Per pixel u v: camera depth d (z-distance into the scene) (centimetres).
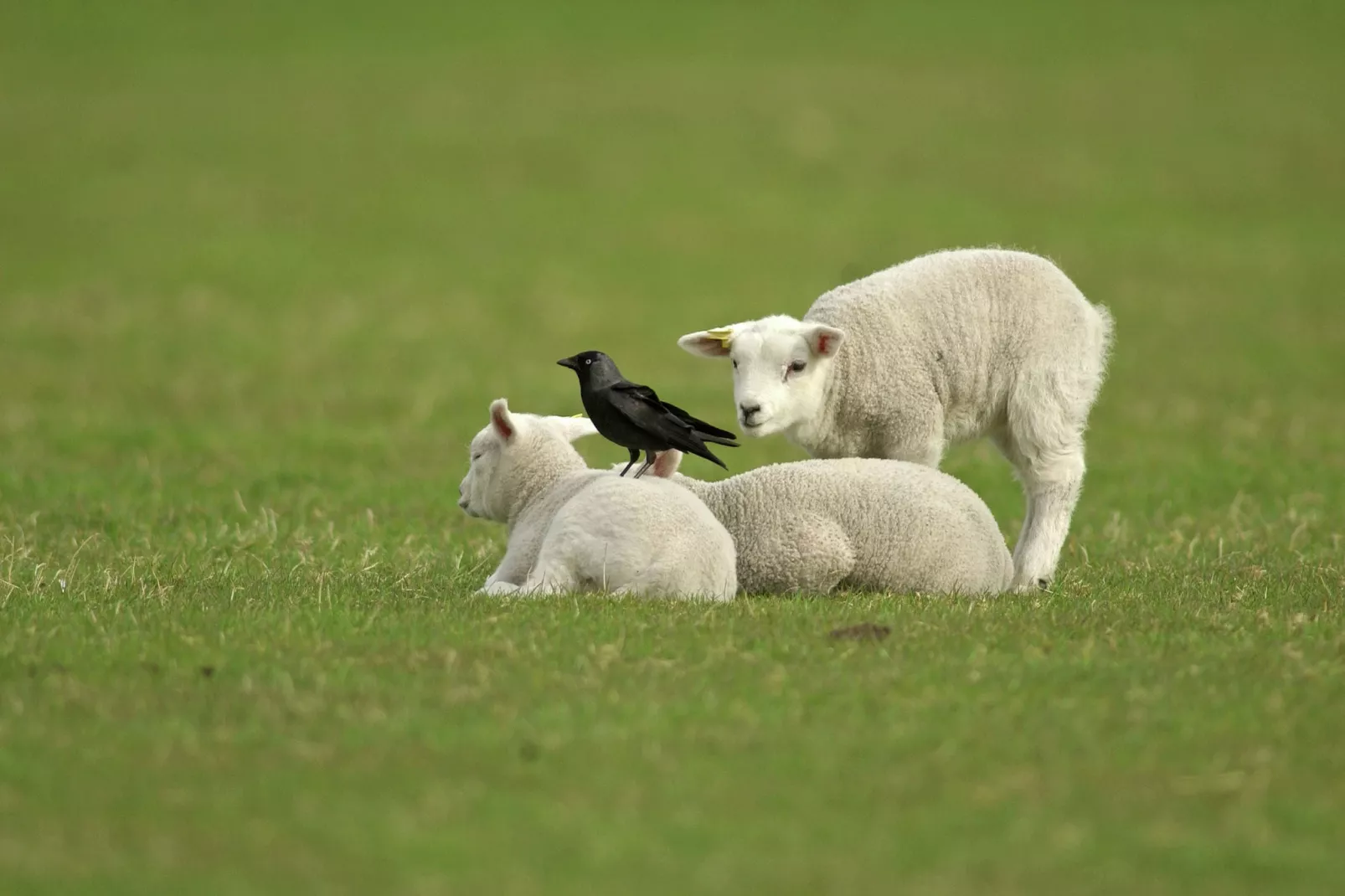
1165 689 926
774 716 879
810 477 1210
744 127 5916
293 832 745
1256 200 4888
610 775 805
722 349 1350
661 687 924
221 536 1534
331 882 701
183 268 4112
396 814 764
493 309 3738
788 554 1187
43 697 905
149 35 7262
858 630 1030
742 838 744
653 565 1111
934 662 971
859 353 1320
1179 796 790
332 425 2511
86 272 4019
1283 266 4094
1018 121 5962
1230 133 5731
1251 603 1173
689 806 775
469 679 936
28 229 4459
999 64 6925
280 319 3588
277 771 809
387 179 5222
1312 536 1577
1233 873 716
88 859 720
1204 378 2891
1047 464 1331
